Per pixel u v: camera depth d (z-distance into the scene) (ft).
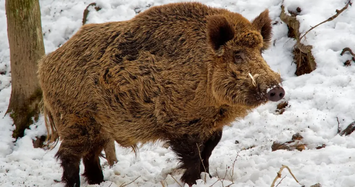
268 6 94.12
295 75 80.84
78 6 106.93
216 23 45.16
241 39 45.62
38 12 83.76
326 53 75.46
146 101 50.03
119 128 52.75
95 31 54.70
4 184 60.03
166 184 52.01
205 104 48.34
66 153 55.36
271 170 47.88
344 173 43.57
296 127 62.64
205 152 52.44
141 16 52.60
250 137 66.44
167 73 48.98
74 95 53.72
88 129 54.60
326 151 50.16
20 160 72.74
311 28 79.05
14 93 83.71
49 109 58.18
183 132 49.55
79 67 53.47
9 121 83.05
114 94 51.39
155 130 51.29
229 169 52.11
